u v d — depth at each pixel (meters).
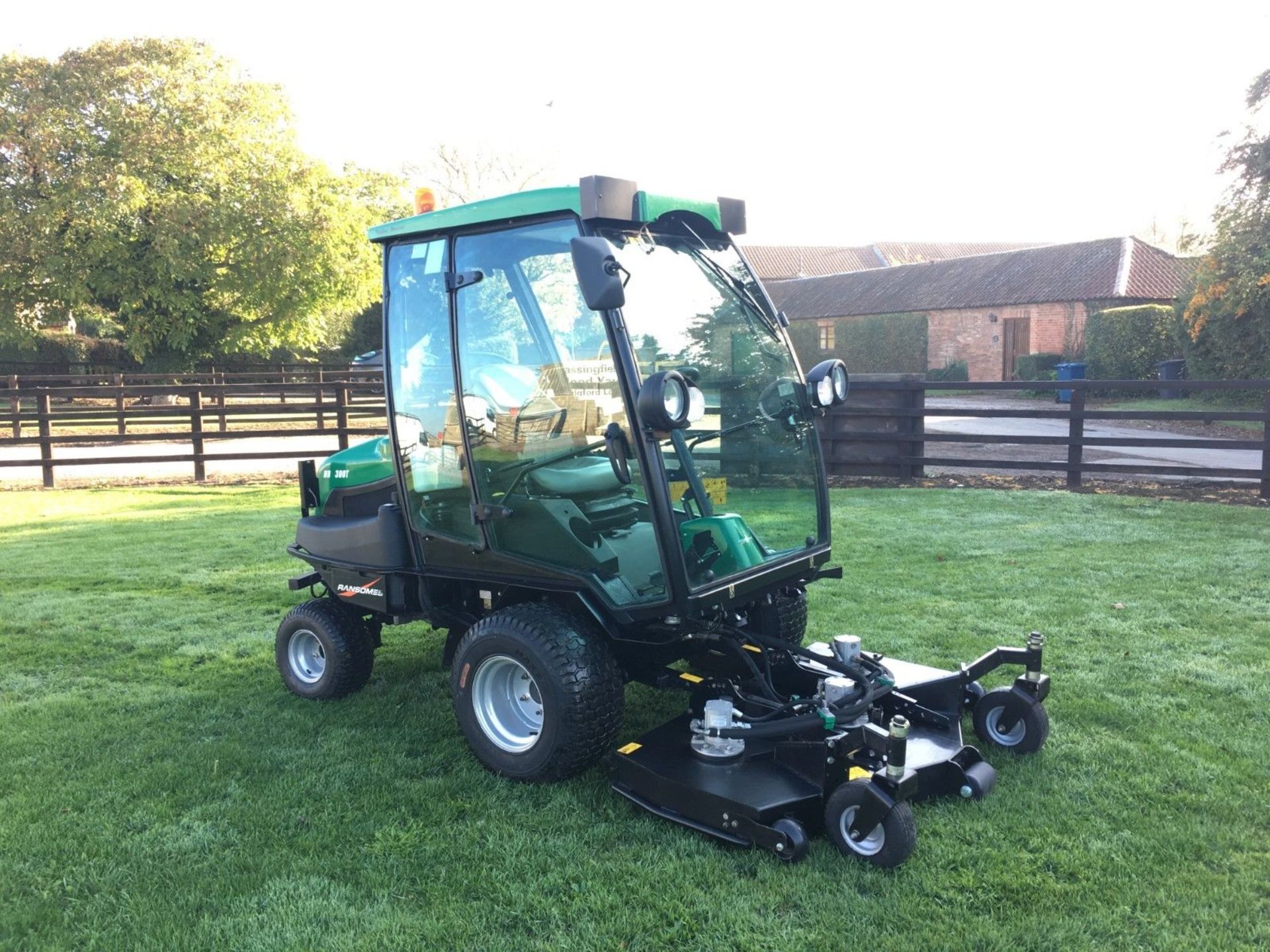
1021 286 28.95
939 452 13.61
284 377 26.50
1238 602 5.71
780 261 47.31
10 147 22.00
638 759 3.30
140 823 3.34
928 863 2.92
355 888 2.91
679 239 3.68
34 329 24.88
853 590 6.12
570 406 3.42
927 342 31.02
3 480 13.59
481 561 3.77
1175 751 3.66
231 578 7.17
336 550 4.29
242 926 2.73
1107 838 3.05
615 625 3.45
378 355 6.02
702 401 3.23
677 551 3.23
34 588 6.96
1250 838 3.04
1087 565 6.69
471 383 3.67
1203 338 19.16
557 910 2.75
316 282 24.39
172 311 23.67
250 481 13.05
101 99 22.27
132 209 21.80
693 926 2.67
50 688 4.82
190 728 4.21
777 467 3.90
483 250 3.61
